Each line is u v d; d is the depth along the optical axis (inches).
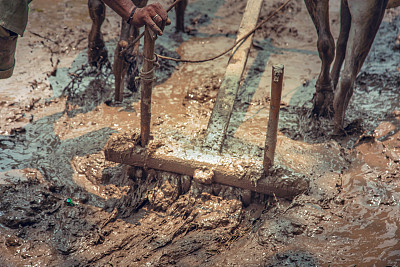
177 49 207.5
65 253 163.6
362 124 183.6
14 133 181.5
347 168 174.4
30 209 167.9
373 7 171.2
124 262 162.7
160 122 183.6
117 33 212.2
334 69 184.7
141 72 167.2
